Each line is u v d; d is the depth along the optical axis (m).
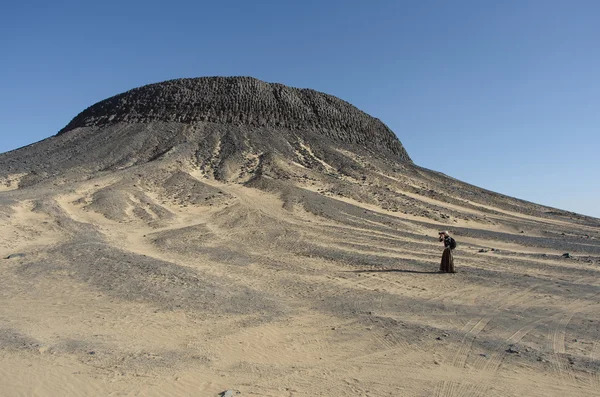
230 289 15.40
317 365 9.14
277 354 9.73
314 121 74.62
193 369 8.71
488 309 13.28
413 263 20.56
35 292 14.48
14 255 19.88
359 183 52.00
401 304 13.93
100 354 9.20
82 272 17.09
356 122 79.81
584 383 8.17
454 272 18.69
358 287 16.27
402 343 10.40
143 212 34.75
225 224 32.25
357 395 7.77
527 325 11.67
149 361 8.96
